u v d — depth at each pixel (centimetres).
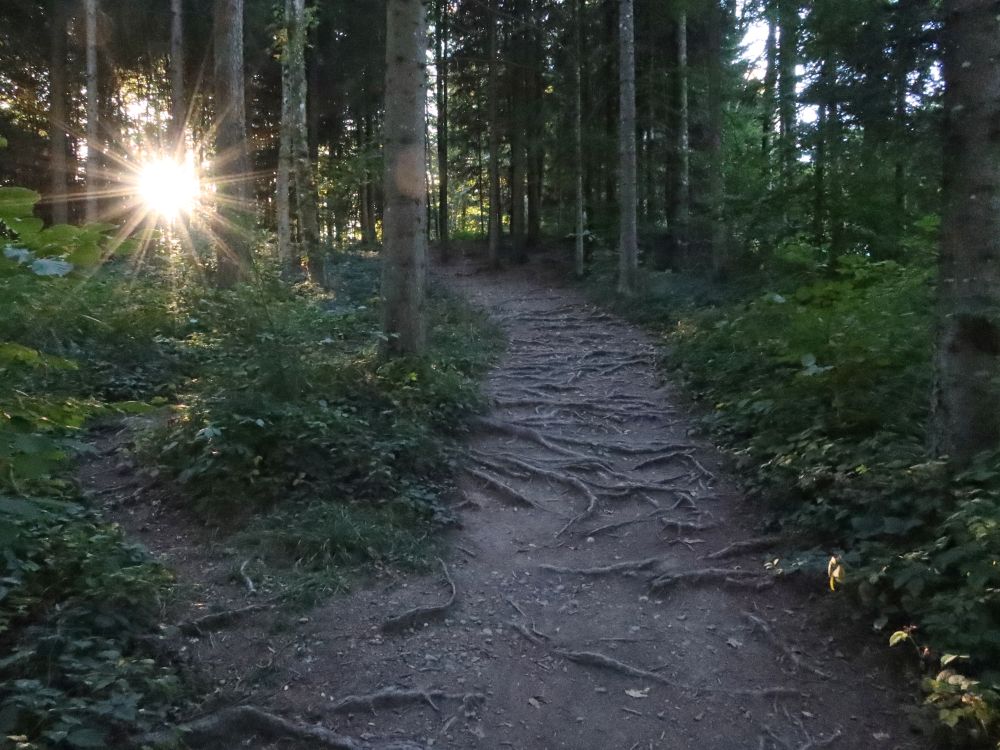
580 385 1072
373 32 2239
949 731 371
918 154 735
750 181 1152
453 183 3672
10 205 197
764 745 391
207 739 364
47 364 259
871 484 544
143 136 2250
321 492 628
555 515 681
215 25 1166
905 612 452
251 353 828
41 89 2000
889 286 777
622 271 1577
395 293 900
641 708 422
